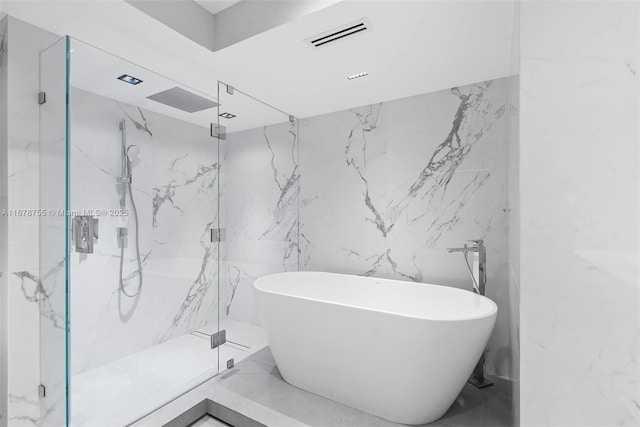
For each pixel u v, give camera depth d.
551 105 1.13
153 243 2.10
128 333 1.95
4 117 1.66
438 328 1.66
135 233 2.00
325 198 3.18
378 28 1.78
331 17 1.69
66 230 1.62
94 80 1.75
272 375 2.43
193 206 2.35
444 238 2.58
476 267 2.22
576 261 1.10
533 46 1.16
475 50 2.00
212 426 1.98
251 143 2.79
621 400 1.06
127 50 2.01
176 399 2.10
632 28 1.04
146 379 2.04
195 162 2.35
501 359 2.36
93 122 1.76
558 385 1.13
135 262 2.00
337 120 3.12
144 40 1.90
